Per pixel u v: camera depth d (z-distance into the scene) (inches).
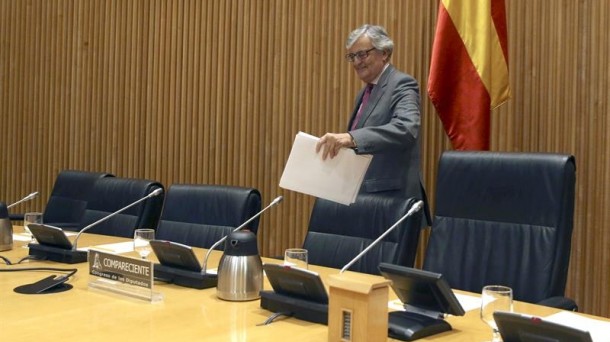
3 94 243.4
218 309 77.8
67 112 229.5
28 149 238.5
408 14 167.3
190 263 90.5
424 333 67.5
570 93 146.5
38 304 78.6
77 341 64.1
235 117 196.2
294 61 185.6
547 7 149.3
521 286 93.3
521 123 152.3
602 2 142.8
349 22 176.9
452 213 103.0
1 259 106.7
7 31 242.7
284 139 188.1
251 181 193.6
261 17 191.9
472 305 81.8
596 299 143.1
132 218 136.7
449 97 146.6
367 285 61.7
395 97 123.8
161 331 68.1
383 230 103.7
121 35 217.9
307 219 183.9
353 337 62.5
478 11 144.5
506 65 145.6
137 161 215.3
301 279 73.3
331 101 180.1
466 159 103.0
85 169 225.8
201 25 202.7
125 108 217.3
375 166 125.6
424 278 68.9
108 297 82.8
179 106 207.3
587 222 144.1
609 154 141.8
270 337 66.7
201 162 203.2
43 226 106.1
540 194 95.0
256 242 84.7
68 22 229.0
